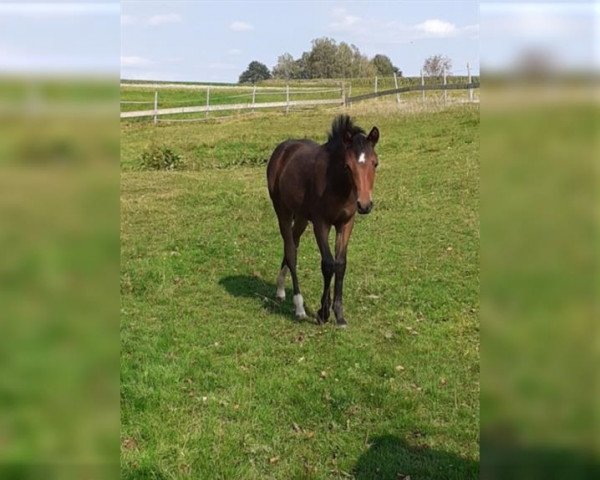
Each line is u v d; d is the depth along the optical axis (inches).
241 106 954.7
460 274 281.7
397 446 154.1
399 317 239.3
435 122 661.3
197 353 209.3
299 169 247.0
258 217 395.5
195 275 298.7
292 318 247.3
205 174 555.5
